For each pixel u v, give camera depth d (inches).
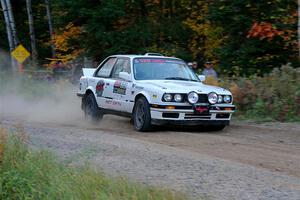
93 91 663.8
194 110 549.3
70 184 307.4
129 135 546.9
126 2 1230.9
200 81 633.0
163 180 337.1
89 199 290.8
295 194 309.4
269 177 349.7
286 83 682.8
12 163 350.0
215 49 1107.9
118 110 617.3
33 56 1478.8
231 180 339.0
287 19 908.0
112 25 1198.3
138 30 1201.4
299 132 559.2
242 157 425.1
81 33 1228.5
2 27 1716.3
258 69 919.7
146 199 290.5
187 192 308.5
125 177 330.6
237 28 943.7
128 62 622.5
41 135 519.8
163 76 611.5
